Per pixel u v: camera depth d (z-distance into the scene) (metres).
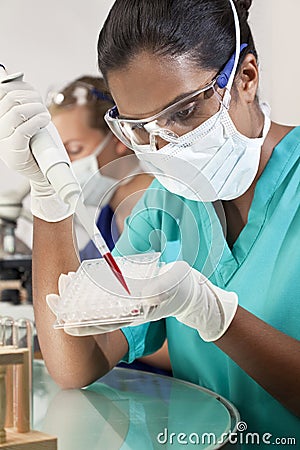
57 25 3.21
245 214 1.30
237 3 1.19
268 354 1.09
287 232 1.24
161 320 1.44
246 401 1.22
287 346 1.10
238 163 1.20
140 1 1.10
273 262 1.23
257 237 1.27
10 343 0.90
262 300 1.22
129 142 1.17
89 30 3.23
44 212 1.23
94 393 1.16
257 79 1.21
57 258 1.25
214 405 1.05
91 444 0.88
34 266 1.27
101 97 2.53
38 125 1.09
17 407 0.82
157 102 1.09
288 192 1.26
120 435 0.91
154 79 1.08
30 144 1.10
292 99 2.27
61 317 1.01
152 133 1.11
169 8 1.08
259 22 2.25
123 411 1.03
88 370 1.21
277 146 1.29
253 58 1.20
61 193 1.01
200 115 1.12
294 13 2.25
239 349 1.10
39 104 1.11
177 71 1.08
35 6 3.19
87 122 2.51
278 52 2.26
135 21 1.08
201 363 1.32
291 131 1.31
